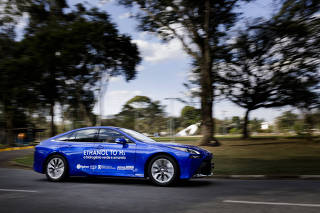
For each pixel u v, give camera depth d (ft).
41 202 16.89
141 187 22.16
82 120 99.55
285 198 17.56
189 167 21.85
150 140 25.50
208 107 70.74
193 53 72.08
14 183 24.57
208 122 70.79
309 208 14.89
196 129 165.17
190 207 15.42
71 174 24.85
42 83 80.33
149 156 22.71
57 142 25.98
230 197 18.02
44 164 25.90
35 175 30.76
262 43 75.00
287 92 86.38
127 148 23.44
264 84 90.38
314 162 37.76
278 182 24.93
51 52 72.43
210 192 19.86
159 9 69.41
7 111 100.89
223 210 14.67
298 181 25.62
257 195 18.63
